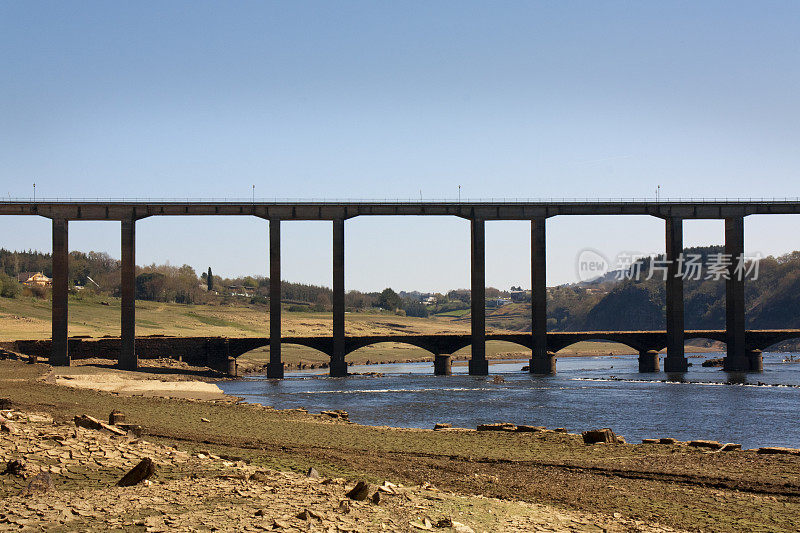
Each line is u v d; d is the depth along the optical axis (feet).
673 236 529.45
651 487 128.88
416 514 91.45
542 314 524.52
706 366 593.83
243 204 499.10
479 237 516.32
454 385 433.07
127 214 484.74
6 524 76.69
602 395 363.76
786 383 437.17
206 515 82.48
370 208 509.35
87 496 89.25
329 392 387.96
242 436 176.76
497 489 121.90
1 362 412.98
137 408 230.48
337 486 103.96
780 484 130.72
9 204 476.13
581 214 522.88
